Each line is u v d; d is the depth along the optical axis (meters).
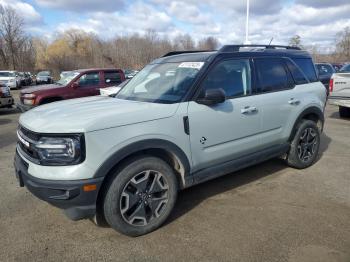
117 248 2.99
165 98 3.50
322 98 5.03
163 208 3.28
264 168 5.00
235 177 4.65
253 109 3.92
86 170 2.73
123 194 2.99
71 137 2.71
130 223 3.07
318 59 48.00
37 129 2.81
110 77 10.68
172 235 3.18
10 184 4.49
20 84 27.19
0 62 48.34
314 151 4.98
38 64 62.81
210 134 3.52
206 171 3.60
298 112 4.57
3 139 7.25
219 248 2.95
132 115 2.99
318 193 4.07
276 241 3.03
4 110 12.39
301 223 3.34
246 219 3.45
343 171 4.83
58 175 2.72
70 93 9.88
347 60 47.25
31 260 2.83
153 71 4.18
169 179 3.25
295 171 4.84
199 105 3.42
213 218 3.49
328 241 3.02
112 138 2.84
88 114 2.96
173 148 3.22
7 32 47.91
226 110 3.64
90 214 2.86
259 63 4.16
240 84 3.90
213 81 3.62
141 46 58.31
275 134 4.33
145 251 2.94
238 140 3.85
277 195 4.03
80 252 2.94
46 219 3.52
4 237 3.18
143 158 3.07
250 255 2.84
